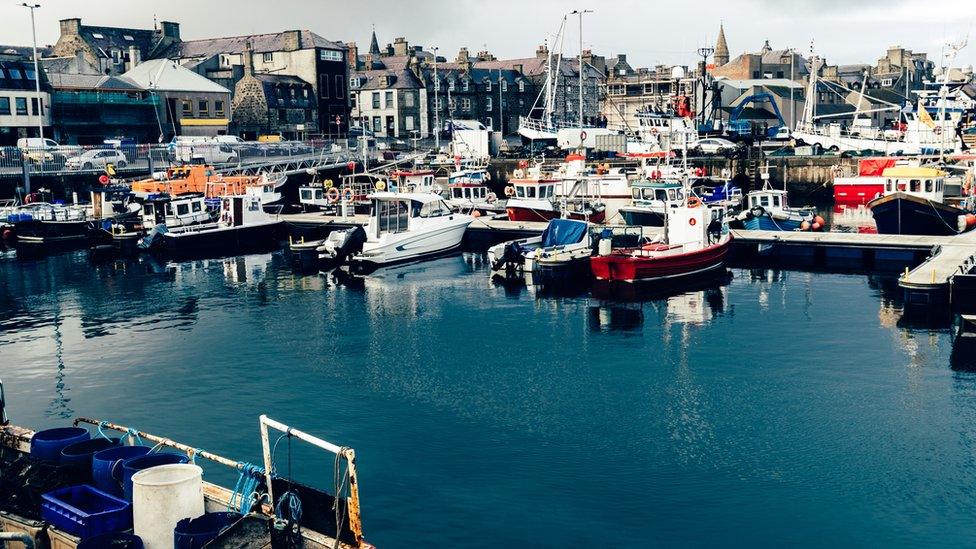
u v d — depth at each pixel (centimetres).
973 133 9050
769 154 8988
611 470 2095
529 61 14138
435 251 5334
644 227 5438
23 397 2712
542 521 1847
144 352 3212
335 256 5034
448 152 9788
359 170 8769
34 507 1391
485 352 3134
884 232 5147
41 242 5819
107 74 10700
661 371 2856
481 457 2184
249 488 1363
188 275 4869
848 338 3200
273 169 8062
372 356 3108
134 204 6138
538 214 5981
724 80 13250
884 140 9262
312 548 1248
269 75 11119
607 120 13300
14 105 8581
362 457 2189
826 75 15888
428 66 13175
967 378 2703
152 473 1294
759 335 3269
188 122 10019
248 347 3256
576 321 3566
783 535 1780
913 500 1912
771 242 4816
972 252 4153
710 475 2061
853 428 2320
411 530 1812
